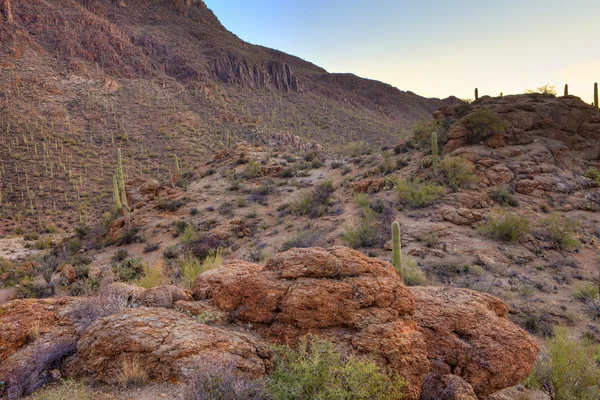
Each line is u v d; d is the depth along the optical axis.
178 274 15.00
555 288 12.23
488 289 11.52
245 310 5.36
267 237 22.12
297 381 3.88
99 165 76.38
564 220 18.11
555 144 24.72
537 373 6.18
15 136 78.19
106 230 31.59
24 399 3.92
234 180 37.00
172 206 31.27
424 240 16.19
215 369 3.80
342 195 26.28
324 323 4.80
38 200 61.97
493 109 27.23
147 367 4.23
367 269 5.40
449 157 23.30
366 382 3.79
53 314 5.46
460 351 5.37
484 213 18.47
